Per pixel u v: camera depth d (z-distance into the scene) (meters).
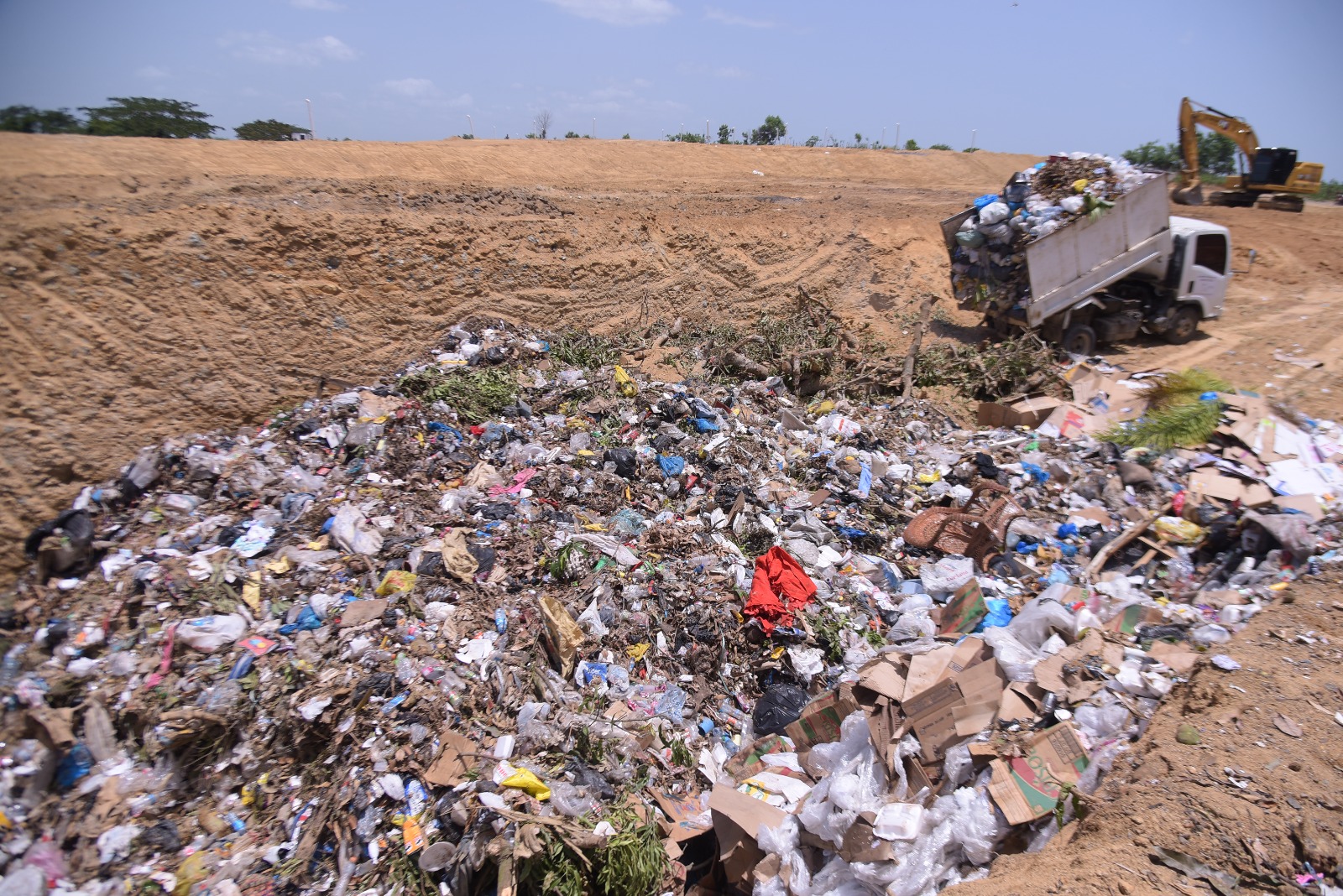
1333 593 6.86
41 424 7.42
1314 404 12.33
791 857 5.00
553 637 6.42
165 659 6.07
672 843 5.36
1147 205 13.31
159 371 8.34
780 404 11.55
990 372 12.88
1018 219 13.12
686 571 7.43
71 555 6.92
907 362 12.86
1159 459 10.19
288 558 7.02
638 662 6.69
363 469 8.41
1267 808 4.59
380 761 5.44
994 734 5.21
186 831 5.45
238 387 8.93
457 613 6.53
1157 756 5.01
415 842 5.04
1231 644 6.20
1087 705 5.43
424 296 10.79
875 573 8.05
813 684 6.64
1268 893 4.16
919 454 10.91
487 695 5.97
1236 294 18.81
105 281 8.12
